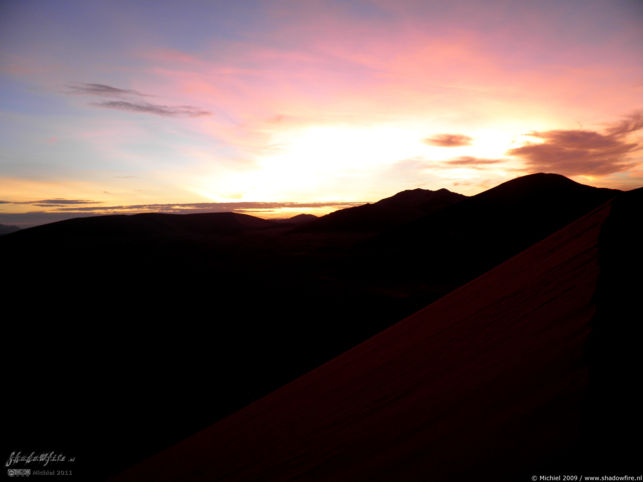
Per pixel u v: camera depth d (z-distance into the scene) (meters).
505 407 3.04
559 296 5.14
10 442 11.39
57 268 49.88
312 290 34.19
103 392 15.07
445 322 7.41
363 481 3.07
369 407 4.93
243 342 20.97
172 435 11.73
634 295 3.88
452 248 48.41
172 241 87.38
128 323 25.23
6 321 26.64
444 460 2.76
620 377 2.63
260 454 5.10
